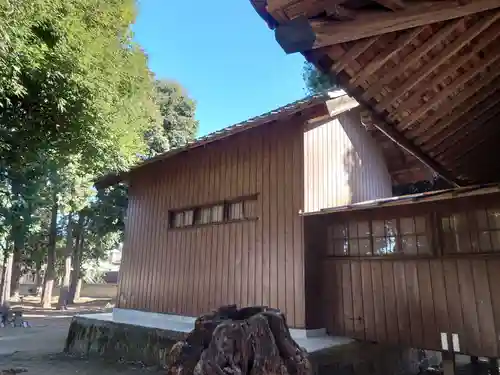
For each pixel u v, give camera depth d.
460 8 1.51
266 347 2.13
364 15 1.55
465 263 3.90
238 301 5.98
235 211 6.51
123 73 6.72
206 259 6.70
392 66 2.36
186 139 16.80
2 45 4.04
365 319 4.62
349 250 4.98
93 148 6.31
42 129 5.77
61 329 11.31
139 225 8.37
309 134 5.84
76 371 5.99
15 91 4.57
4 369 6.15
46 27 5.04
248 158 6.43
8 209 5.77
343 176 6.44
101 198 15.34
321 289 5.18
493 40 2.24
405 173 8.34
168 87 17.12
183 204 7.42
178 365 2.21
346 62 2.27
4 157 5.52
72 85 5.38
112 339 6.80
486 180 4.68
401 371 5.26
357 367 4.61
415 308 4.18
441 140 3.65
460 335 3.80
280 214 5.73
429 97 2.84
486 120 3.29
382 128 3.31
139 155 8.15
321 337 4.95
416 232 4.34
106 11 6.27
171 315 7.01
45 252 21.12
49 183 9.12
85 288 27.55
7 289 13.86
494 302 3.64
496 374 5.29
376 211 4.75
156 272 7.60
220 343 2.03
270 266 5.66
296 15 1.54
